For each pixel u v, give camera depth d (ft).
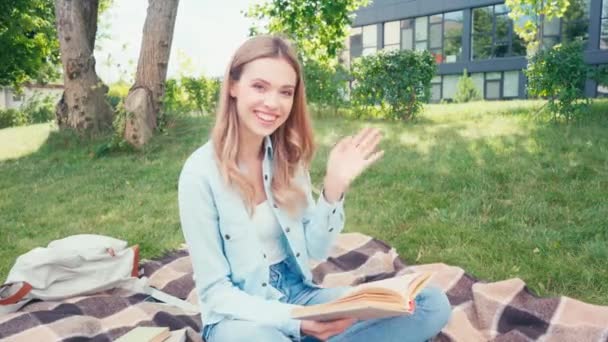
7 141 38.52
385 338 6.97
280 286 7.55
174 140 32.40
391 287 5.92
